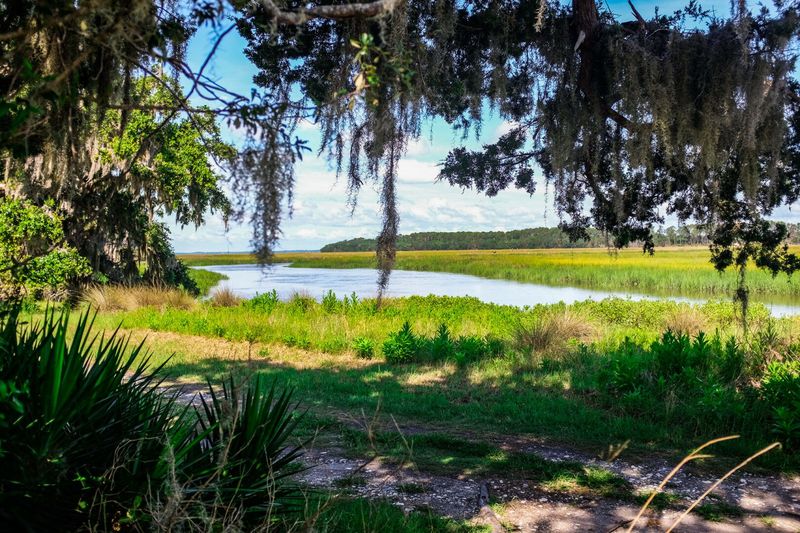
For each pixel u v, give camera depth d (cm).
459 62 482
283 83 435
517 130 596
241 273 6512
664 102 436
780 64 431
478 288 3781
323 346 1238
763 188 525
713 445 595
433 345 1133
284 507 305
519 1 442
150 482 244
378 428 649
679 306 1678
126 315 1592
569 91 488
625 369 785
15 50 219
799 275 3300
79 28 219
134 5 209
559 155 483
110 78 280
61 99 224
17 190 1561
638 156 464
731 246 558
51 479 231
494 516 412
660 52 477
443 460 548
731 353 791
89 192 434
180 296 1847
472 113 471
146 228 1909
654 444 605
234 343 1304
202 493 260
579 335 1239
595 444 609
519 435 638
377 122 353
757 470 529
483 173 618
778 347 811
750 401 669
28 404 237
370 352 1182
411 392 848
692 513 432
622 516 427
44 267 1536
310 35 417
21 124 215
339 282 4453
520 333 1195
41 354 260
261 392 778
